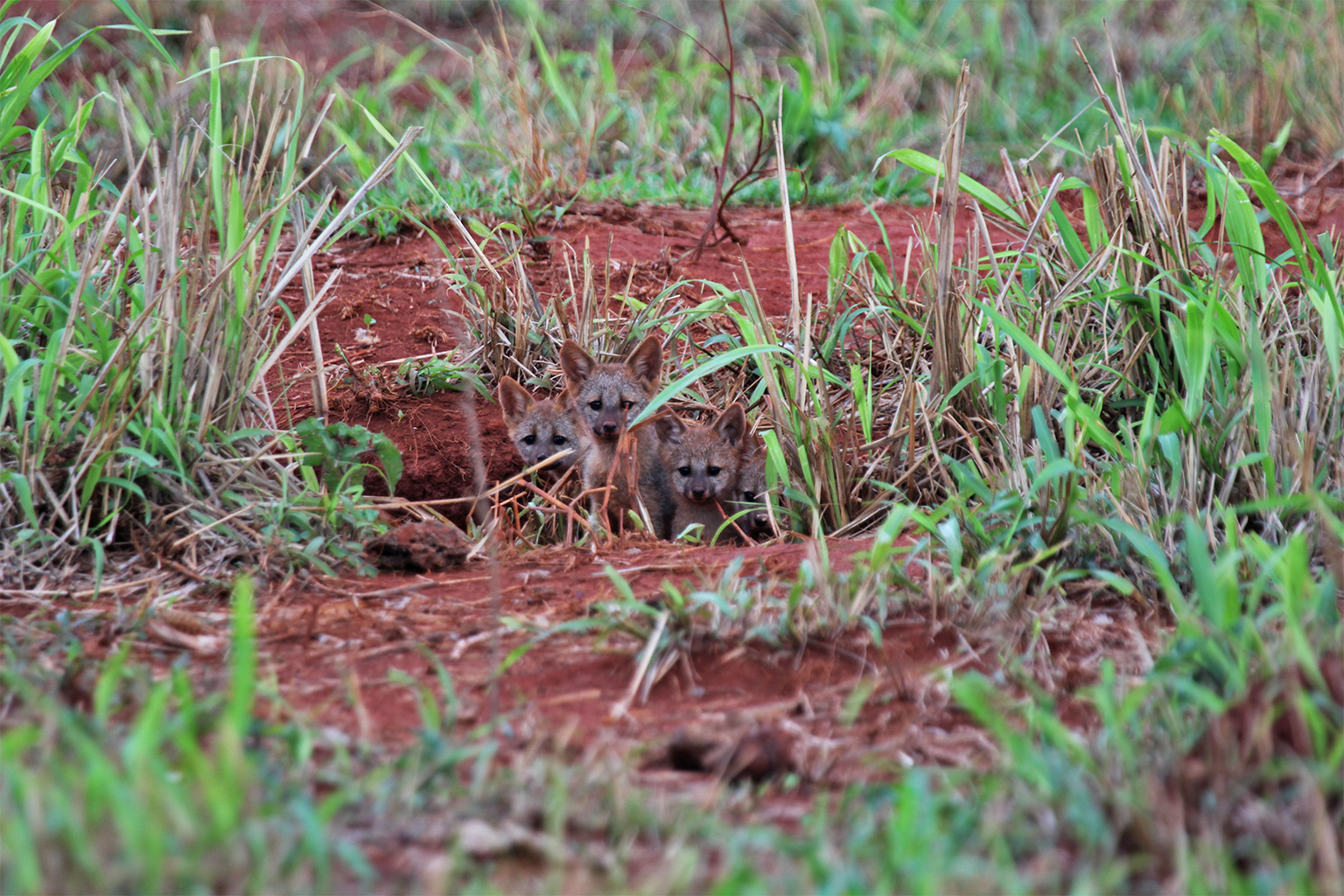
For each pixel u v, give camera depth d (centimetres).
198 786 564
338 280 1603
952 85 2425
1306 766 590
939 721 729
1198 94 2292
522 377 1489
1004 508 929
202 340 1037
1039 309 1212
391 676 750
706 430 1364
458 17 2977
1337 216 1750
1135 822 570
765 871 559
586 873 549
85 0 2614
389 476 1157
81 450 959
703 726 721
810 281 1605
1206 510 916
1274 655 692
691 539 1201
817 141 2130
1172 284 1146
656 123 2158
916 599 839
